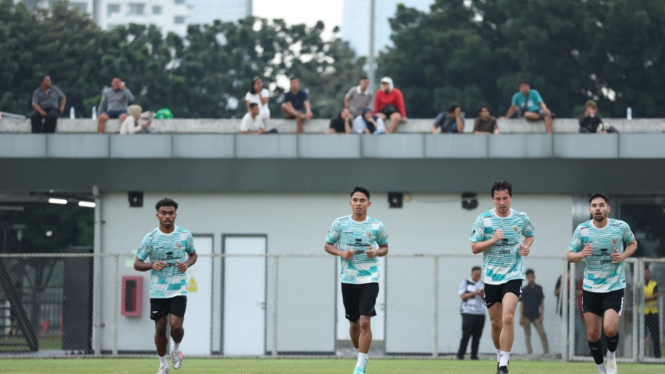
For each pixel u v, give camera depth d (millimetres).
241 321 72062
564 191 71125
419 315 71625
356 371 37719
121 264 73000
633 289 62844
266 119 76125
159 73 155250
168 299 39250
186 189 72375
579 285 67562
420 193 72625
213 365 54188
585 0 136375
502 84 139125
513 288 36656
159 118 79750
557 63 137250
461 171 70375
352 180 71312
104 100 78125
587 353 66312
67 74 147250
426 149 70125
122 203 73500
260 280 72312
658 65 135125
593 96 138875
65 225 134000
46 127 74938
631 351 65188
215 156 70812
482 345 71250
